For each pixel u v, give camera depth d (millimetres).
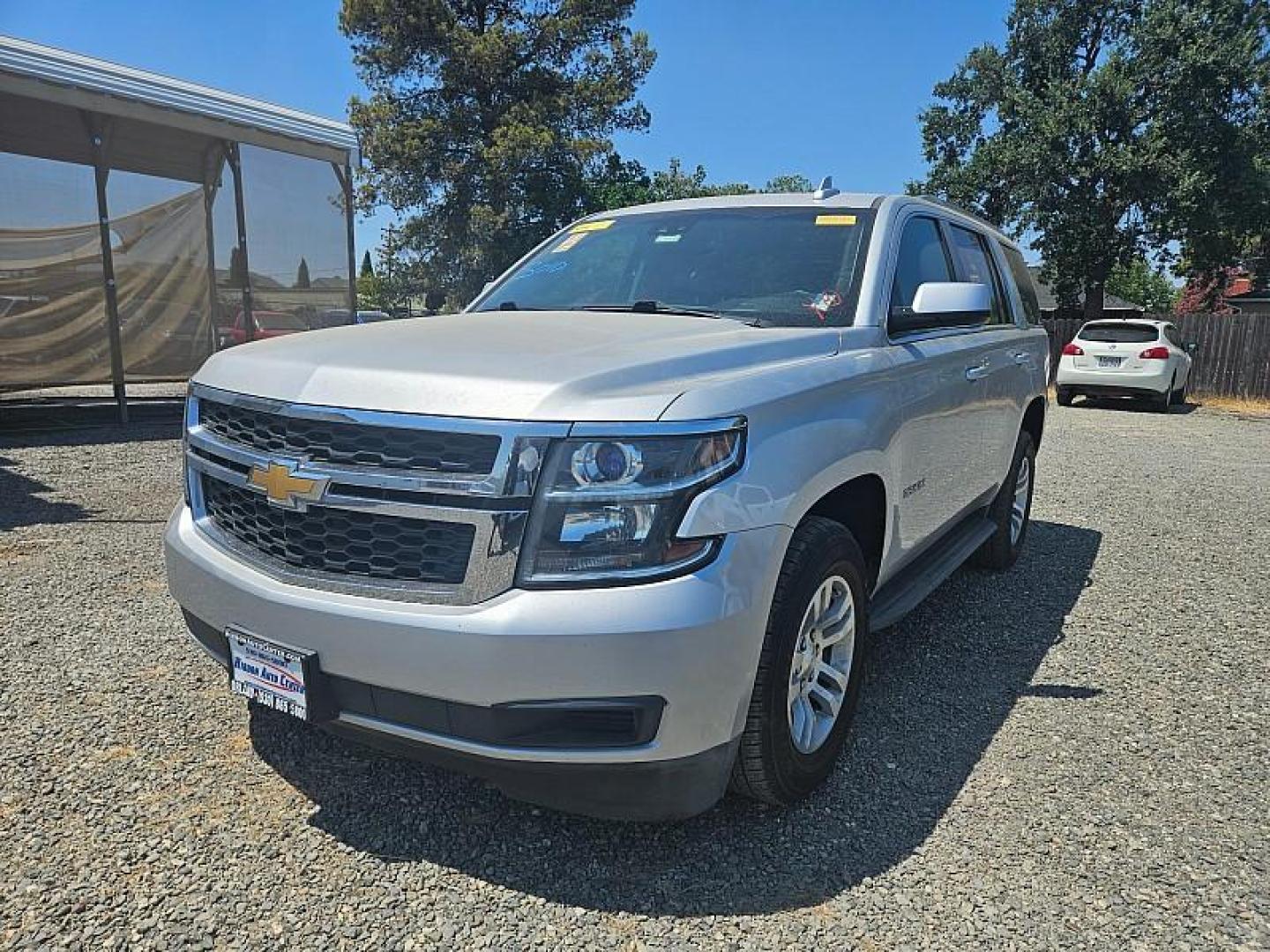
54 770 2986
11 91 9180
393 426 2357
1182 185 23797
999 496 5348
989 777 3107
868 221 3850
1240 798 3012
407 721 2371
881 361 3307
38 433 10117
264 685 2580
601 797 2371
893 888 2500
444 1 29062
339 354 2691
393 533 2383
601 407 2281
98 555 5398
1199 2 24344
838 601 2969
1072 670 4102
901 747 3312
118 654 3934
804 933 2312
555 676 2195
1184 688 3910
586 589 2217
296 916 2334
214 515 2949
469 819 2781
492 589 2250
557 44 29812
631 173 36000
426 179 29766
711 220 4129
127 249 12172
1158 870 2605
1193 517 7453
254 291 13031
